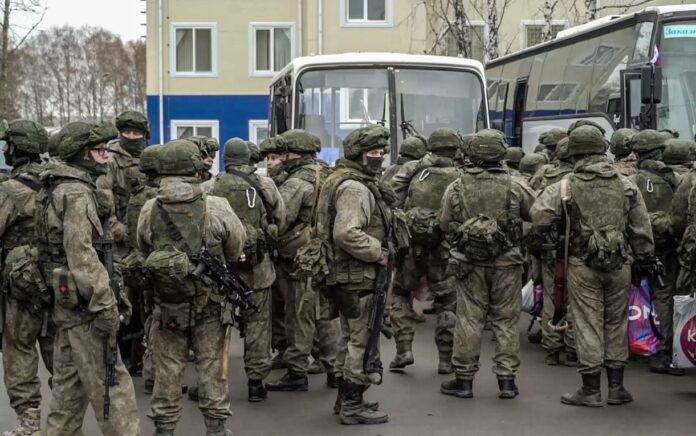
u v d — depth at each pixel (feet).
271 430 20.93
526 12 87.92
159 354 18.65
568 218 21.97
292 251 23.82
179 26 89.56
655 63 38.70
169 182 18.06
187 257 17.67
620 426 21.04
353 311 20.49
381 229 20.38
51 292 17.38
